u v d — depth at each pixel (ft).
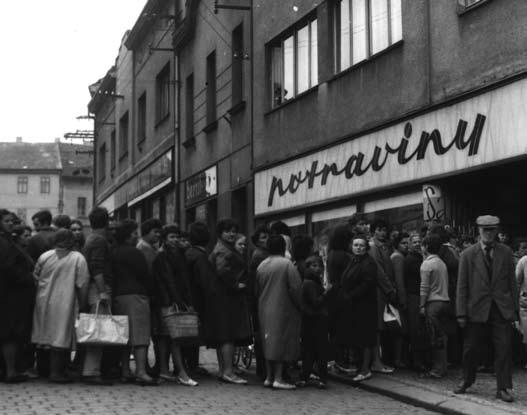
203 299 33.27
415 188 43.42
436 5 41.73
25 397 27.76
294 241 34.63
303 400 28.71
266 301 31.65
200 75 78.48
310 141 55.26
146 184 99.96
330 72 52.95
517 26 35.94
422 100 42.73
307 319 32.09
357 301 32.14
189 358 35.09
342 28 52.13
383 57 46.52
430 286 32.58
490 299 27.89
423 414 26.32
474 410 25.59
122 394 28.91
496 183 41.19
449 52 40.63
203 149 77.46
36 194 281.33
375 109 47.26
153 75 97.96
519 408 25.96
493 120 37.09
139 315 31.60
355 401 28.71
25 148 289.12
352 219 36.91
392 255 34.71
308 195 54.95
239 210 68.95
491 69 37.58
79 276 31.50
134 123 109.40
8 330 30.94
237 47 69.00
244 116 66.59
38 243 34.94
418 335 33.55
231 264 32.81
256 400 28.43
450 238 37.32
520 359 37.04
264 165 61.87
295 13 57.72
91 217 32.19
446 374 33.58
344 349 35.70
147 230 35.17
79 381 32.07
